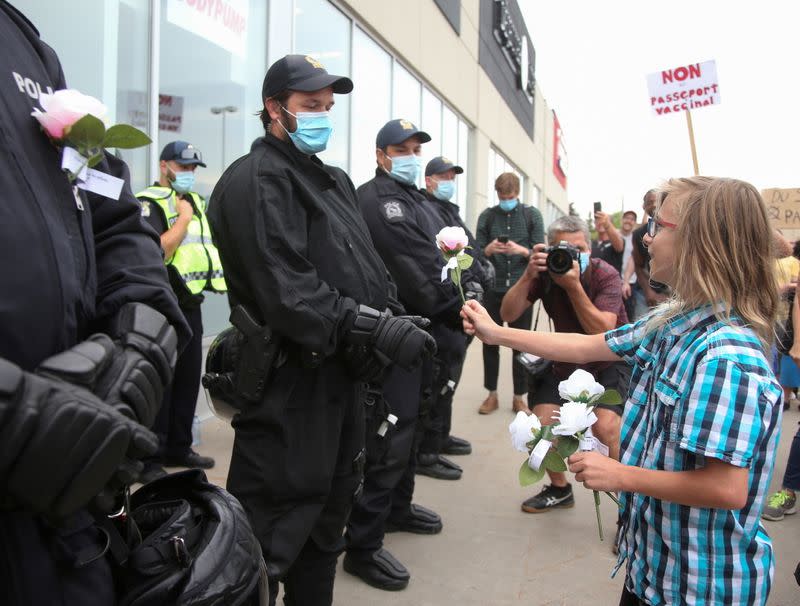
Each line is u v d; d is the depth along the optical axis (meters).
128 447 0.87
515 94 19.36
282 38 5.63
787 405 6.27
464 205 13.23
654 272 1.51
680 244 1.40
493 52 15.27
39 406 0.78
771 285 1.37
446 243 2.25
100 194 1.12
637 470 1.36
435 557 2.99
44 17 3.34
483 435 4.91
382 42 8.02
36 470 0.78
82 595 0.95
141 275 1.17
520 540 3.20
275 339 1.82
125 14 3.90
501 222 5.56
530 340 1.90
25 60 1.05
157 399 1.03
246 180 1.86
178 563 1.06
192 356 3.63
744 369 1.27
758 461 1.33
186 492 1.33
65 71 3.49
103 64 3.75
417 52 9.23
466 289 3.30
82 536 0.99
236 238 1.84
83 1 3.58
